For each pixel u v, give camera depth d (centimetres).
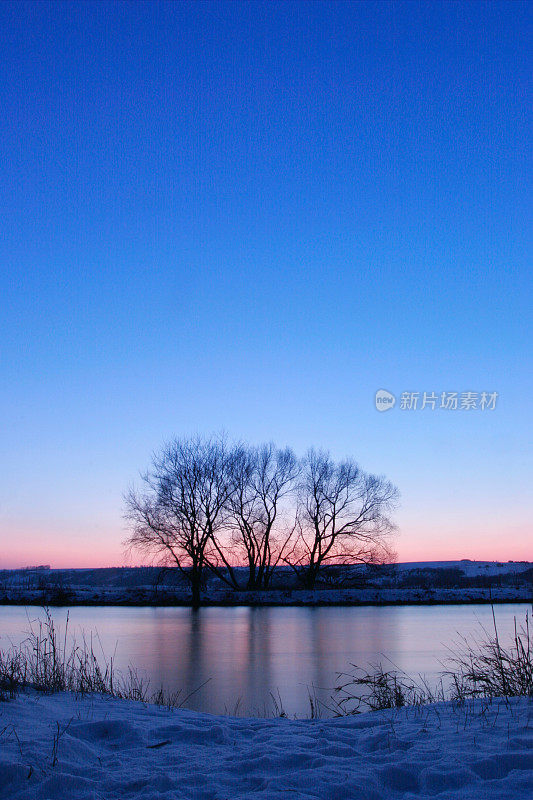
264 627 2619
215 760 536
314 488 4681
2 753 508
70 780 457
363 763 509
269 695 1225
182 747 585
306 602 4172
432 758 510
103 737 611
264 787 459
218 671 1505
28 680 887
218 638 2200
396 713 729
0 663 948
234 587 4634
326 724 698
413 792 454
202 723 696
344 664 1596
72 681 912
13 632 2150
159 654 1783
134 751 565
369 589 4622
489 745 536
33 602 4184
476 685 922
